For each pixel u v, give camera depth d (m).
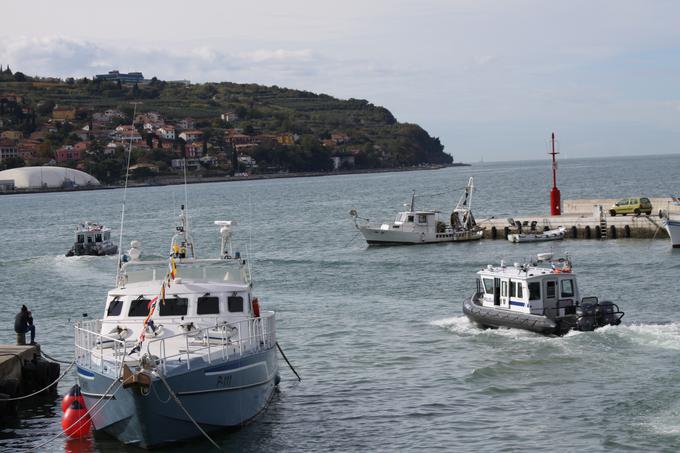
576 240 79.19
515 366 32.44
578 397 28.31
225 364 24.70
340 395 30.02
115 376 23.64
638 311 42.88
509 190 193.38
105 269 71.62
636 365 31.59
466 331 38.88
